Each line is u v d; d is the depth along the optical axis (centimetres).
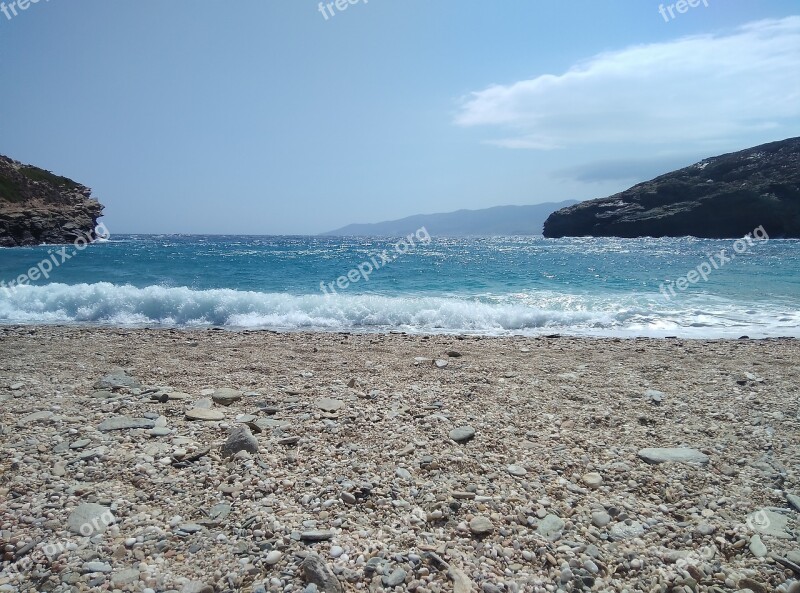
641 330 1422
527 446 529
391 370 843
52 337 1155
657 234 11306
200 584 312
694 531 383
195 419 588
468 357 964
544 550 357
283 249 6097
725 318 1574
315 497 420
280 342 1133
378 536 370
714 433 571
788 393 725
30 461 467
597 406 659
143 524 376
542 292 2120
